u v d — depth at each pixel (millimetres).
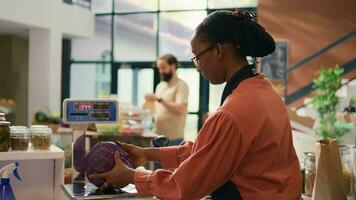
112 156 1512
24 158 1705
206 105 7691
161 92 4766
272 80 6395
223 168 1314
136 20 8164
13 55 7844
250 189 1378
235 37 1381
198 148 1349
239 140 1313
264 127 1349
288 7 6367
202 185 1322
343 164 2078
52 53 6711
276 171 1415
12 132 1734
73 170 1790
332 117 4945
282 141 1416
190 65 7789
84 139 1827
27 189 1897
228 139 1307
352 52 6191
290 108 6344
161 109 4633
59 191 1871
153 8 8047
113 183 1478
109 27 8320
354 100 4934
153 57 8117
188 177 1312
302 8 6324
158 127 4621
